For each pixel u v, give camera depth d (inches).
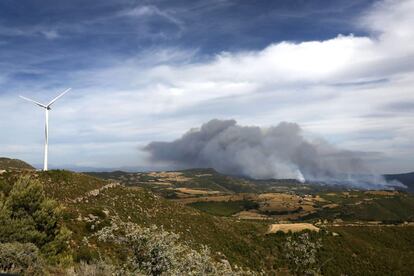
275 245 4301.2
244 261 3831.2
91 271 797.2
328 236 4820.4
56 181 3144.7
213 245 3801.7
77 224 1881.2
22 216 1227.9
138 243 746.2
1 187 1818.4
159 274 741.3
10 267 818.8
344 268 4247.0
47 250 1176.2
